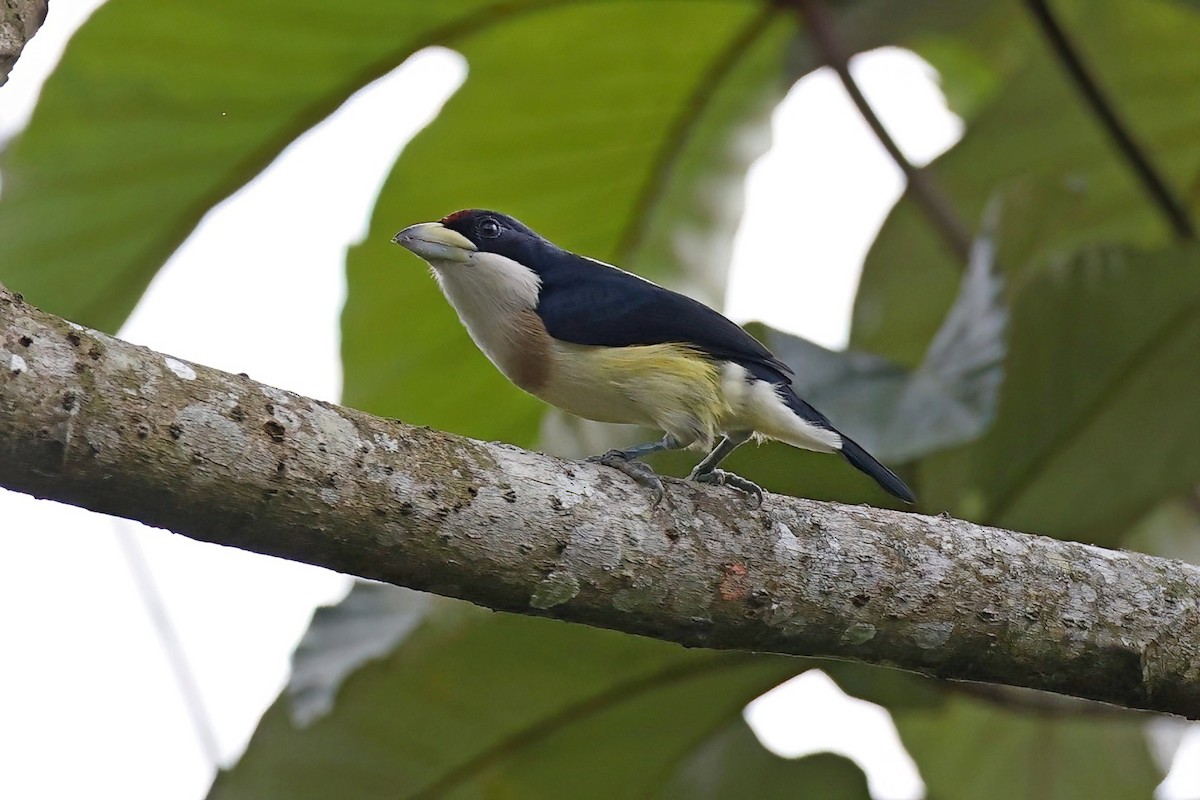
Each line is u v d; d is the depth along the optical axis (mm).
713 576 6691
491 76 11094
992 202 10750
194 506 5539
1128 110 12641
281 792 8992
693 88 11578
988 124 12477
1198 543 11891
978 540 7320
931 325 12953
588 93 11453
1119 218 13047
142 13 9430
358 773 9133
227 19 9602
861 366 9422
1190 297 9227
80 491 5359
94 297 10078
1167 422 9477
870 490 9305
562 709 9172
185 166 9891
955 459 9523
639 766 9797
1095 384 9477
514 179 11742
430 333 11281
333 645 9039
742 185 12195
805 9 11367
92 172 9664
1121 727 11992
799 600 6859
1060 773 12203
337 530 5824
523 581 6293
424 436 6180
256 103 9938
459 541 6109
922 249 12719
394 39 10125
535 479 6398
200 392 5574
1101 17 12078
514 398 11695
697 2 10828
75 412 5246
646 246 12391
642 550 6555
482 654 8758
